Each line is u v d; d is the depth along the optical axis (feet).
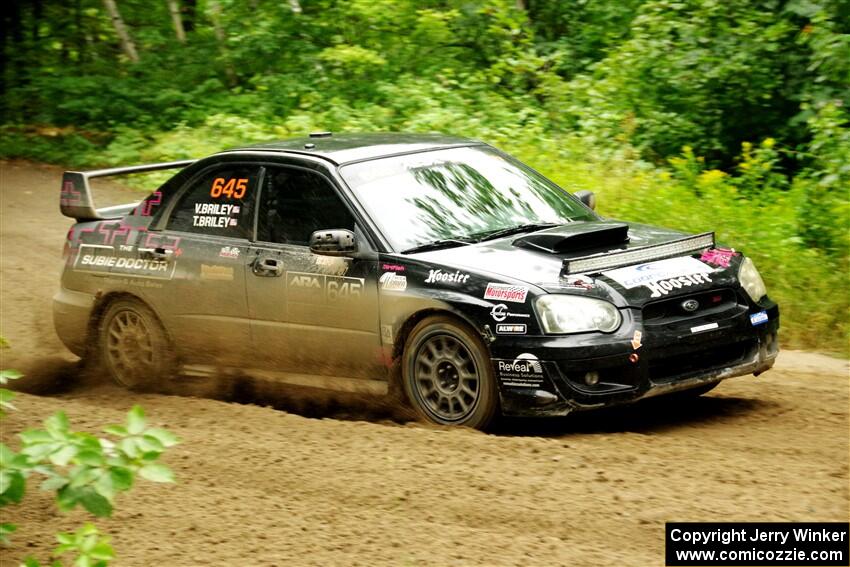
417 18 157.07
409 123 132.36
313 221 63.31
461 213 63.00
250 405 62.75
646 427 57.88
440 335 57.21
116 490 31.94
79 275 74.18
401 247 59.88
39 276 102.53
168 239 69.87
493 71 147.13
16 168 153.69
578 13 160.76
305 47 160.97
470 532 42.11
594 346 53.26
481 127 129.90
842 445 52.49
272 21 163.63
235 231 66.80
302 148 66.95
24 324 87.97
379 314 59.26
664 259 58.59
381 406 61.87
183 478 49.60
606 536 41.39
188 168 70.74
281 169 65.77
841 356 74.54
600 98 131.03
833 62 112.88
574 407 53.42
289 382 64.95
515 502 44.70
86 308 73.56
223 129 146.72
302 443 53.93
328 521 43.86
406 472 48.73
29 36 184.03
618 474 47.73
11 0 179.83
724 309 57.47
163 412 62.49
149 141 154.30
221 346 67.05
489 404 55.42
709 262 59.21
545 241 58.44
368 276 59.72
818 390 64.44
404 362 58.95
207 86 159.84
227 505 46.14
